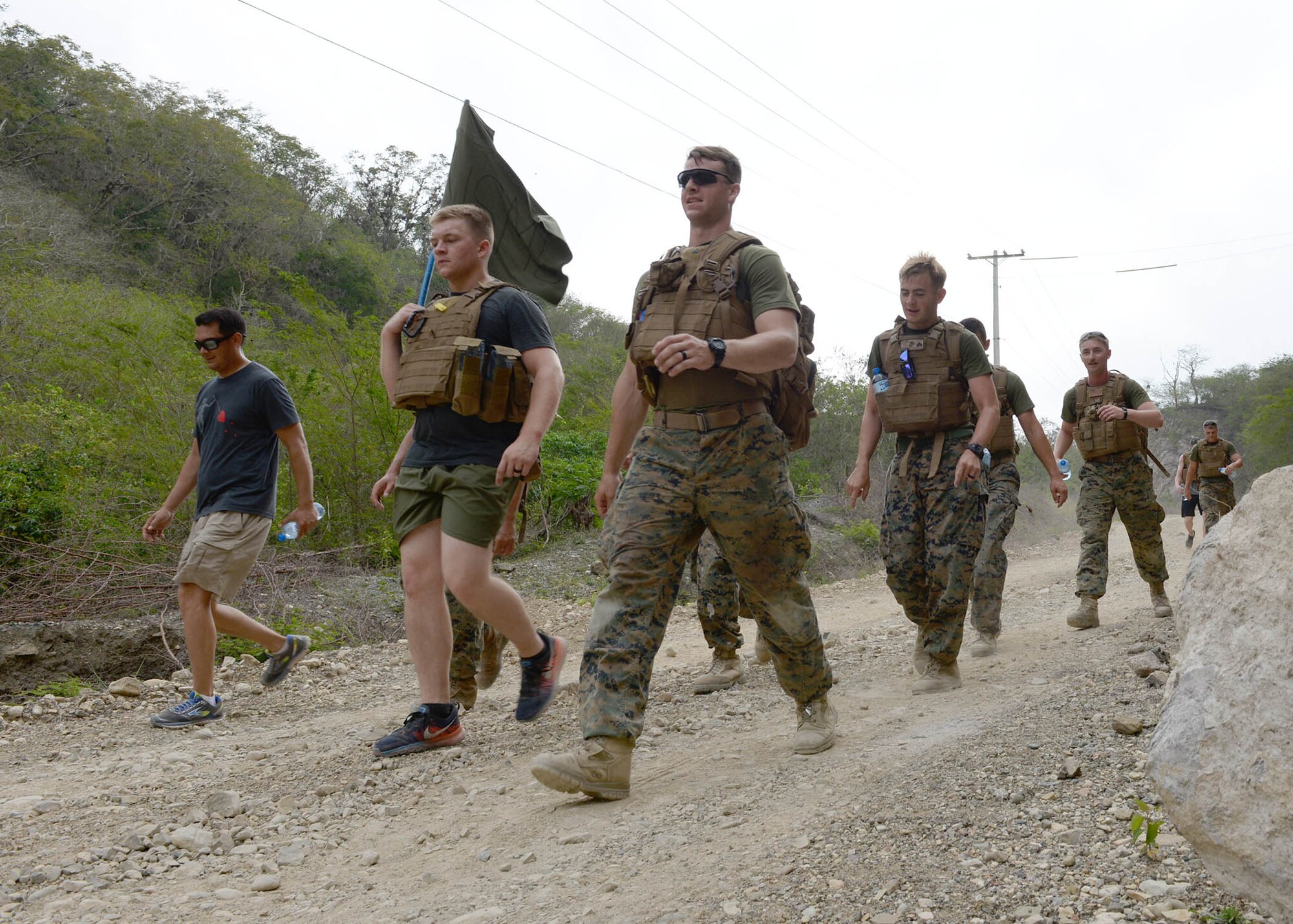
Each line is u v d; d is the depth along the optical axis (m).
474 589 3.74
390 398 3.92
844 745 3.57
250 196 38.41
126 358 10.48
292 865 2.91
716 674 5.12
